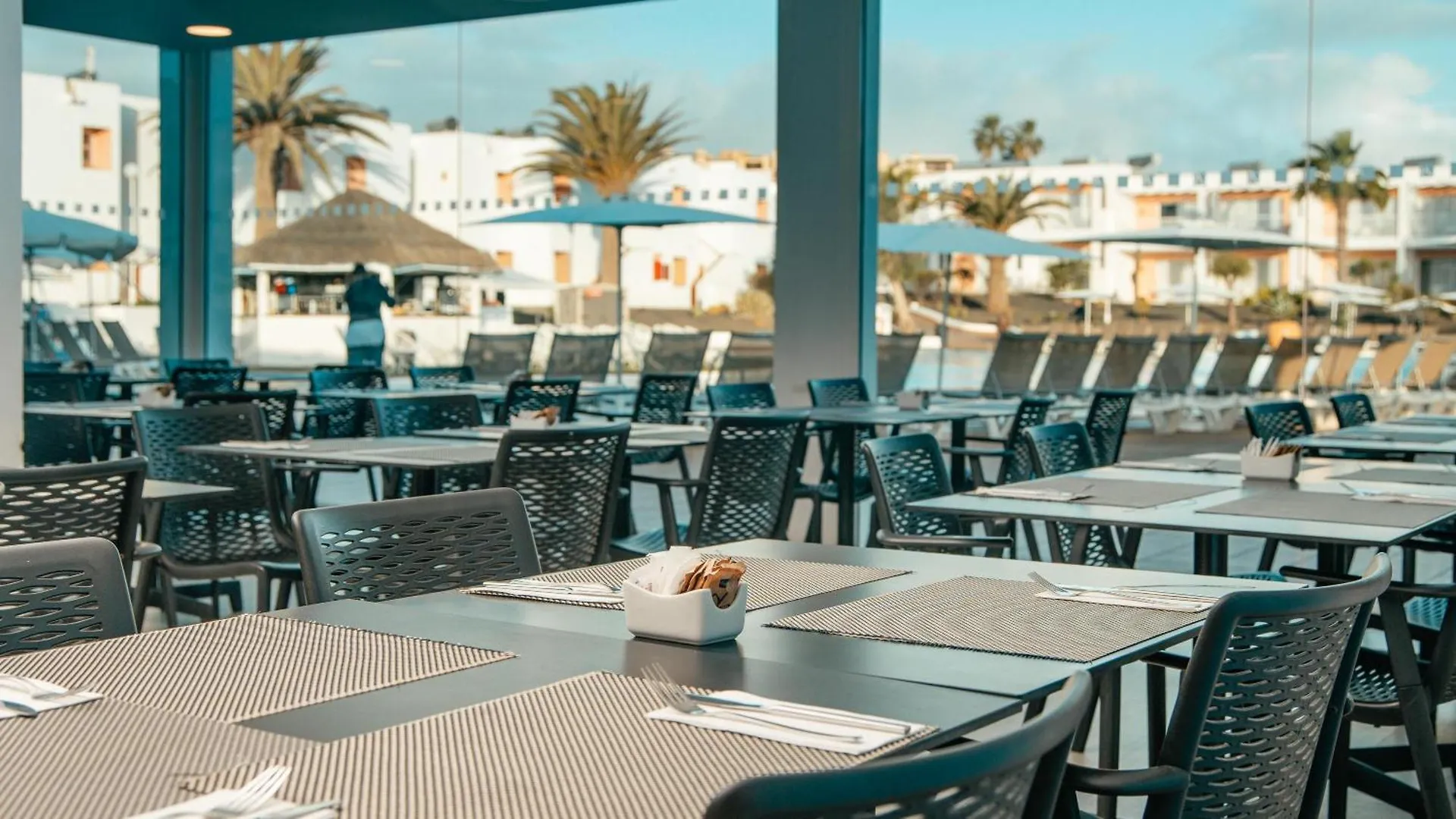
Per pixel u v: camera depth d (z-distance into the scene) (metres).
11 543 2.75
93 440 6.89
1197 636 1.83
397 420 5.30
